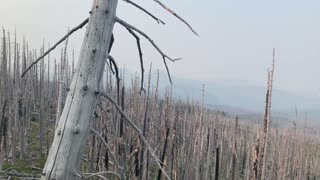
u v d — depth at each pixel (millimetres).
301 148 40125
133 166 12047
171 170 17047
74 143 4504
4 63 27984
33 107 40031
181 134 27875
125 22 4715
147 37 4676
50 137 29422
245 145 38438
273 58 15336
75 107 4539
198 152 22859
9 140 25781
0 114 25219
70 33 4953
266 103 15773
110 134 10703
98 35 4602
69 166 4473
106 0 4637
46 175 4465
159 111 20500
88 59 4594
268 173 30656
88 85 4566
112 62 5039
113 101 4734
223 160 31562
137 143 12352
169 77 4973
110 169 11133
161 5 4496
